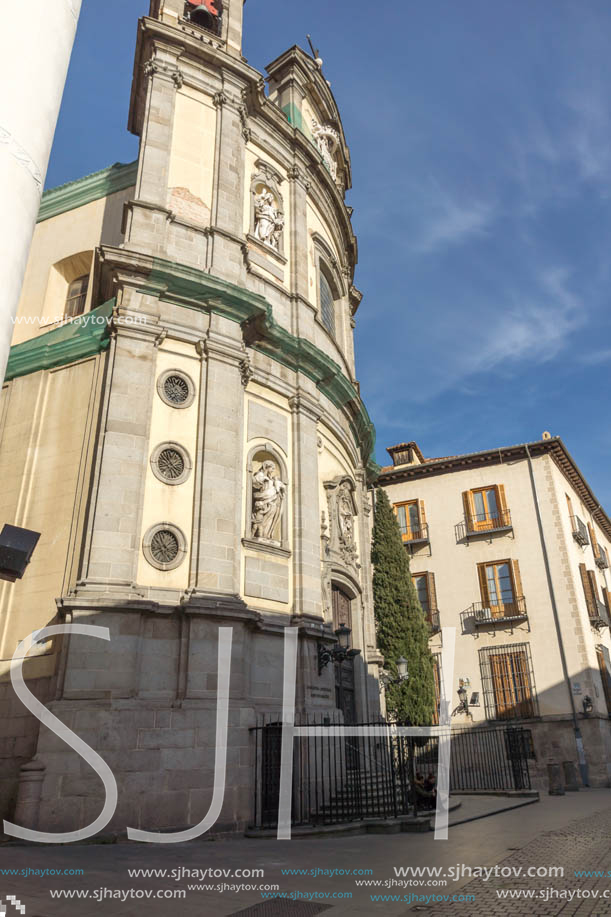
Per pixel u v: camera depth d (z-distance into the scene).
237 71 18.97
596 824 12.67
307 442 17.73
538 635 28.80
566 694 27.53
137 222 15.84
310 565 16.39
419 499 33.25
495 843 10.33
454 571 31.36
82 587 12.37
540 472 31.20
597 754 26.33
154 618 12.84
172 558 13.60
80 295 19.47
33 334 18.94
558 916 5.96
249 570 14.92
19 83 5.88
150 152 16.83
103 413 13.86
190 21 20.11
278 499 16.27
